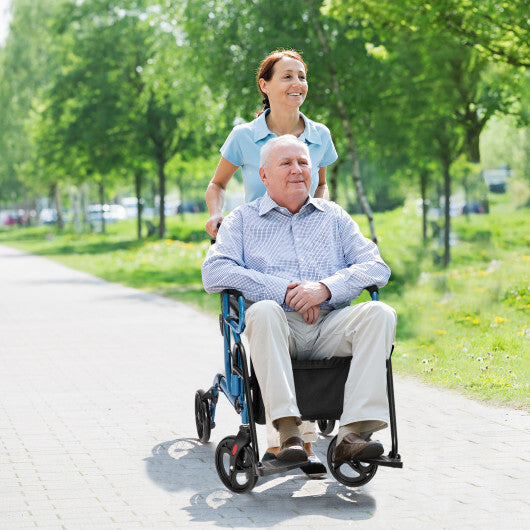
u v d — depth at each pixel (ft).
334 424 21.11
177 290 61.05
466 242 61.26
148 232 143.33
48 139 139.64
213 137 124.16
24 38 188.24
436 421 21.63
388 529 14.33
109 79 126.93
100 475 17.97
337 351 16.03
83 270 85.35
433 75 62.34
